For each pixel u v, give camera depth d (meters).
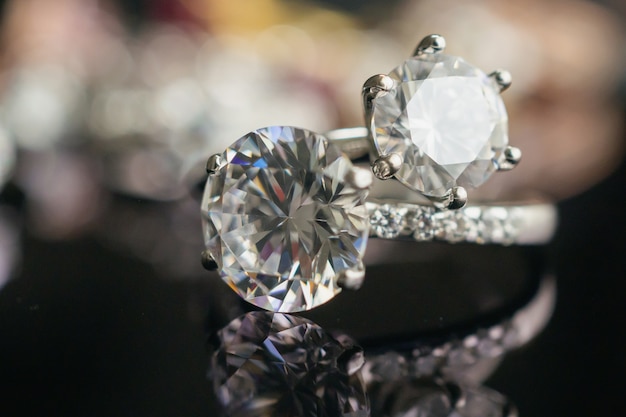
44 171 0.09
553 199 0.09
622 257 0.08
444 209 0.07
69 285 0.07
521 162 0.10
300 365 0.06
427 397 0.06
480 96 0.07
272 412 0.06
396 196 0.08
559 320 0.07
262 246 0.07
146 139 0.10
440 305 0.07
